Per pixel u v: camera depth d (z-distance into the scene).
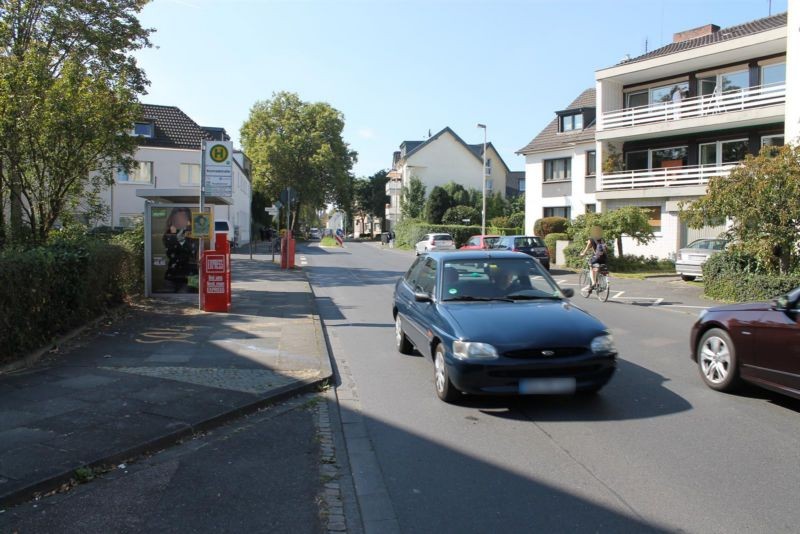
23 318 7.49
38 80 11.70
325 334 10.84
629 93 30.23
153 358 7.98
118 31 17.41
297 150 64.62
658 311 13.86
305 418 6.00
